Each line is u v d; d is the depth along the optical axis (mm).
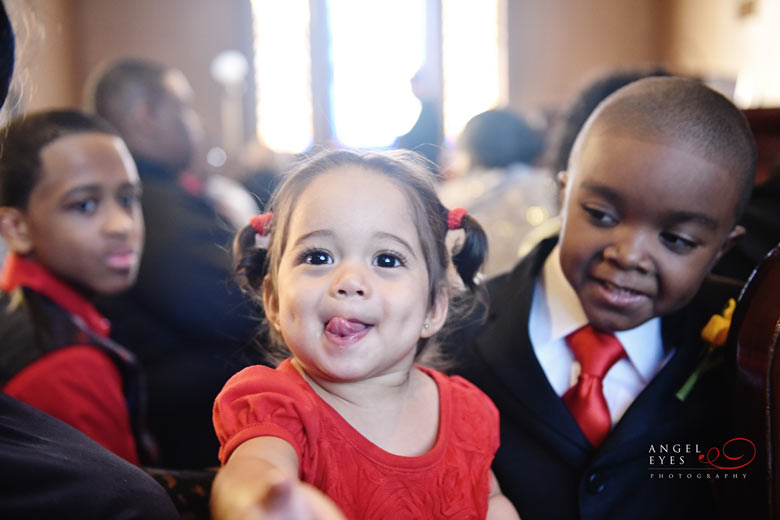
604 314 768
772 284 657
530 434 826
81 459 556
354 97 7469
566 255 781
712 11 5977
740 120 735
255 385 642
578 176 768
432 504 664
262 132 7531
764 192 1014
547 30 7223
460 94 7375
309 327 628
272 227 731
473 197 1831
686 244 723
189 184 1933
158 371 1599
